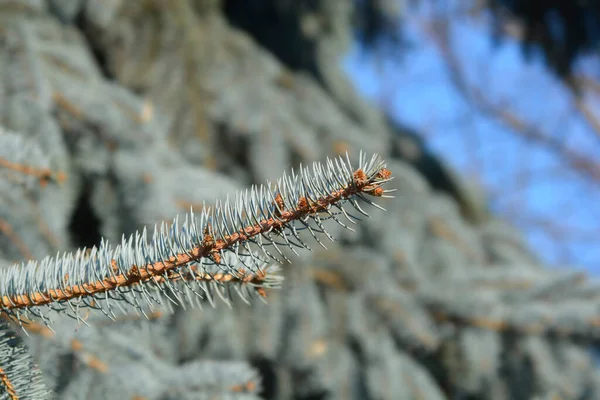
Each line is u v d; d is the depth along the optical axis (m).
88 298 0.93
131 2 1.88
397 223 2.01
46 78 1.45
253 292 0.99
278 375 1.71
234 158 1.90
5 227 1.24
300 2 2.56
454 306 1.72
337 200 0.88
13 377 0.94
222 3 2.44
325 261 1.68
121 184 1.43
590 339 1.69
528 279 1.78
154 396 1.17
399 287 1.79
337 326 1.65
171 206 1.41
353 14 2.87
